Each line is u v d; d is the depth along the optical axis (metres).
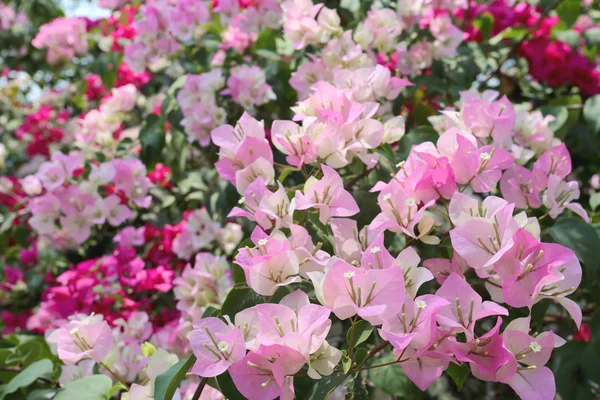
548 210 0.69
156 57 1.13
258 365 0.55
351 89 0.72
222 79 0.99
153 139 1.07
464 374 0.61
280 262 0.58
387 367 0.77
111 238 1.26
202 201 1.22
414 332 0.54
